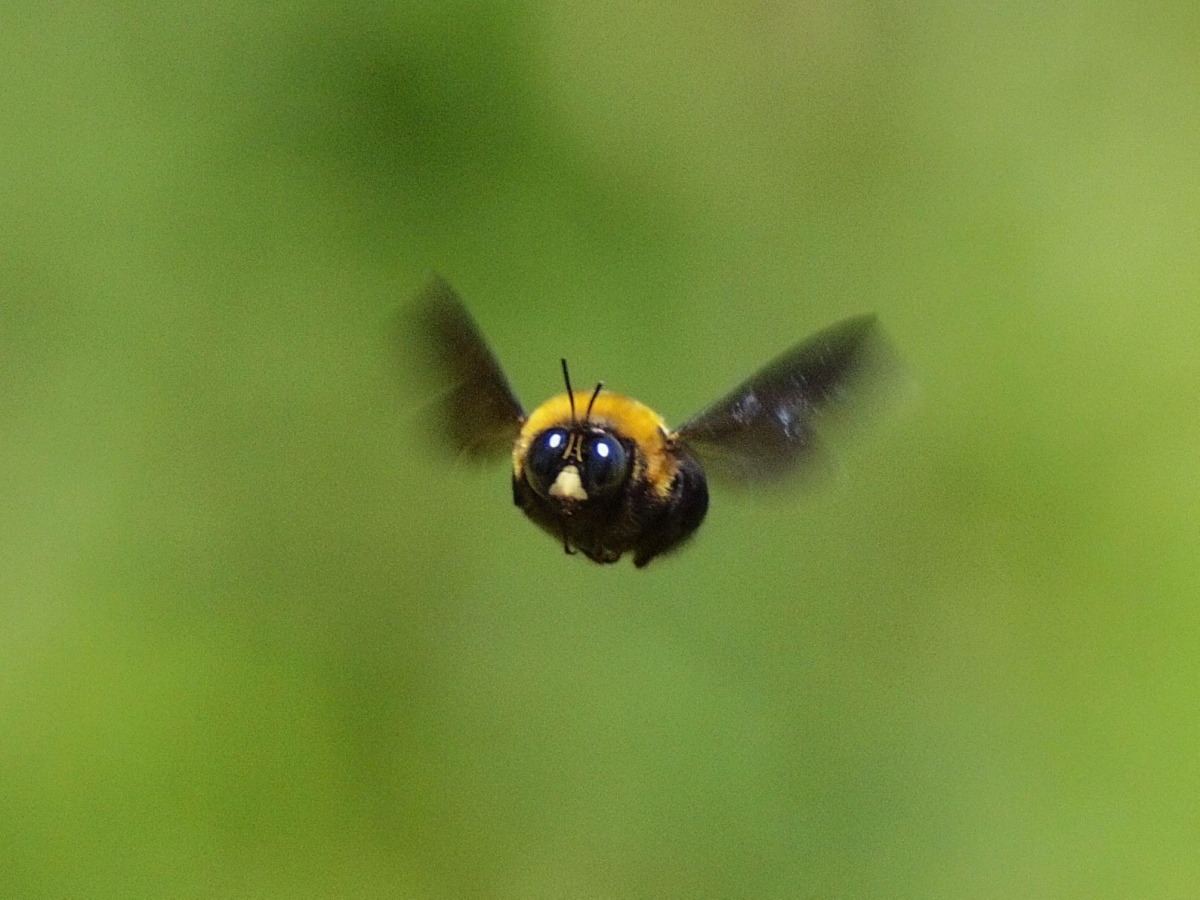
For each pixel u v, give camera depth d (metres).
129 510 0.64
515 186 0.65
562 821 0.64
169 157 0.65
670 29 0.67
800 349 0.56
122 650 0.63
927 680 0.65
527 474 0.56
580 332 0.65
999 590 0.65
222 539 0.64
